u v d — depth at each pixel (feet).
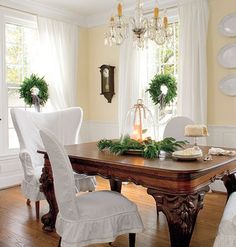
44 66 15.51
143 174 6.37
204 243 8.11
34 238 8.46
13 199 12.13
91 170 7.43
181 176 5.81
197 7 13.24
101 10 16.67
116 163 6.75
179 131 10.75
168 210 5.99
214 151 7.97
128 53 15.48
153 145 7.55
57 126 11.87
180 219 5.85
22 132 10.64
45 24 15.49
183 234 5.86
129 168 6.54
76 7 16.10
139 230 6.81
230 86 12.80
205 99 13.21
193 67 13.33
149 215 10.25
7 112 14.35
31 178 9.86
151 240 8.34
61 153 6.14
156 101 14.46
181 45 13.76
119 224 6.56
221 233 5.69
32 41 15.53
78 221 6.16
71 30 16.75
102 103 17.81
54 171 6.40
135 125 9.04
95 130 18.31
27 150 10.46
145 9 15.19
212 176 6.65
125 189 13.60
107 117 17.58
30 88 14.55
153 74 15.58
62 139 11.83
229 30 12.71
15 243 8.16
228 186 8.54
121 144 7.97
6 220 9.82
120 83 16.02
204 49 13.16
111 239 6.35
